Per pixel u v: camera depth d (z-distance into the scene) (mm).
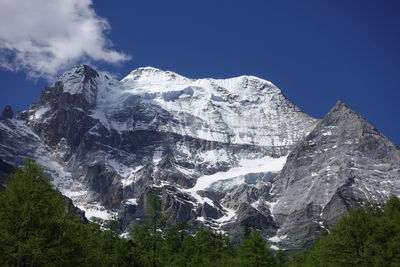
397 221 88438
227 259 101500
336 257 84438
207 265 98000
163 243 106000
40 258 57125
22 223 58531
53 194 63250
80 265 61344
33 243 56906
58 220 61312
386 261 80250
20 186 61031
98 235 96938
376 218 88125
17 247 57344
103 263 84438
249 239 102312
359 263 82062
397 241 81250
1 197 60656
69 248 59406
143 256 97625
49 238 59594
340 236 85875
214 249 110688
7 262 56750
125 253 95312
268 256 99000
